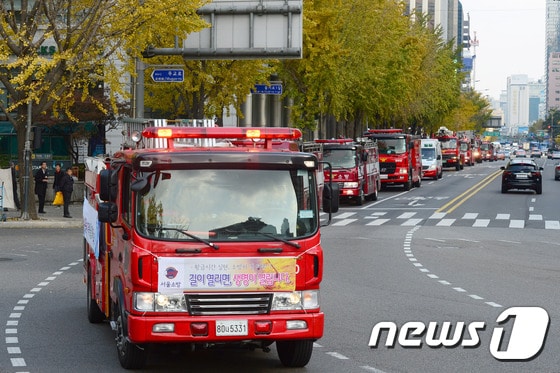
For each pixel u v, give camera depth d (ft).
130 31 110.63
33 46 107.24
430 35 318.24
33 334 44.39
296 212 35.37
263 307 34.53
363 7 190.80
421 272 67.77
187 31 113.91
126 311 35.58
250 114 211.41
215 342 34.30
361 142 155.22
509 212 134.72
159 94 144.97
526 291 58.08
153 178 34.96
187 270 34.24
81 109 155.53
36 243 88.28
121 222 37.29
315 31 172.86
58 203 115.65
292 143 40.55
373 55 201.26
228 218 34.91
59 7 107.14
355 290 58.39
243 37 116.88
